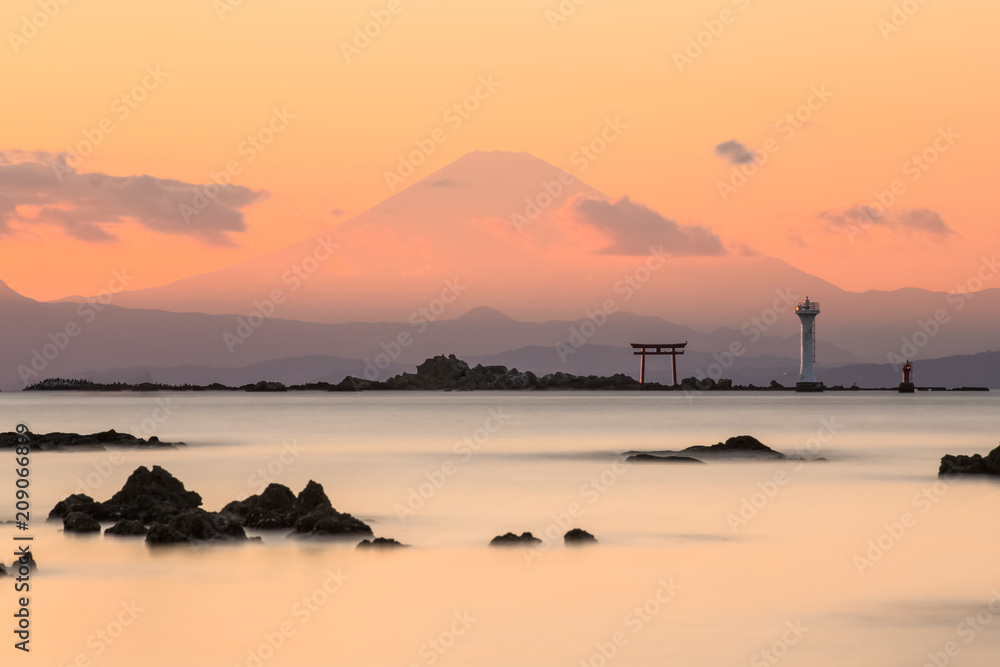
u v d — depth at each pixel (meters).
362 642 36.94
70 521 55.41
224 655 35.44
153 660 34.91
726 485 81.12
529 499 73.31
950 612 40.81
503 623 39.19
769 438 148.88
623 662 34.78
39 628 38.19
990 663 34.53
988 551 52.91
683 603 42.09
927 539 56.41
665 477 87.06
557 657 35.50
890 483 82.44
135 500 60.09
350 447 131.12
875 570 48.28
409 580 45.62
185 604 41.56
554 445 135.38
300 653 35.62
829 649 36.06
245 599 42.16
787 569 48.47
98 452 115.50
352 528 54.50
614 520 63.09
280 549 51.41
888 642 36.84
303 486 82.88
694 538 56.66
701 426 188.00
